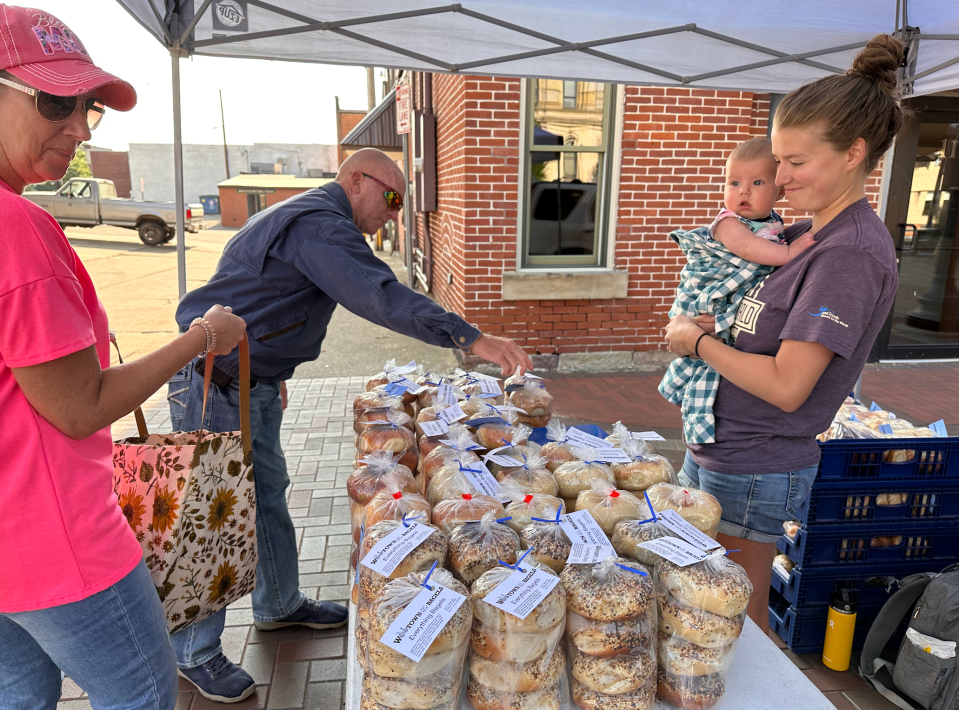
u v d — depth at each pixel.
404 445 2.05
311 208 2.20
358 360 7.61
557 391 5.99
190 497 1.81
